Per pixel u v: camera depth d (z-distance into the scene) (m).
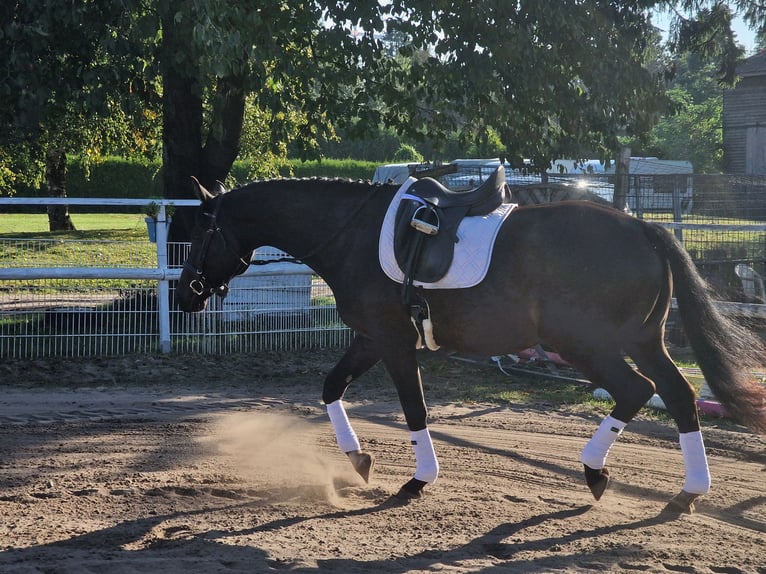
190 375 9.87
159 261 10.79
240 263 5.90
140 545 4.43
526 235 4.94
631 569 4.12
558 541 4.54
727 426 7.55
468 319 5.02
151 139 21.48
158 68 10.46
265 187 5.75
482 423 7.70
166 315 10.86
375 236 5.38
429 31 11.36
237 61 10.88
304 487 5.59
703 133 38.66
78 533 4.60
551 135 12.45
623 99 12.20
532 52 11.34
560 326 4.85
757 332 8.23
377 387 9.39
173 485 5.56
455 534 4.65
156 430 7.31
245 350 11.19
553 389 9.23
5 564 4.08
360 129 12.20
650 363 4.96
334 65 12.02
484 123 12.48
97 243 11.36
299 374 10.05
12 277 10.20
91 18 10.23
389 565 4.13
